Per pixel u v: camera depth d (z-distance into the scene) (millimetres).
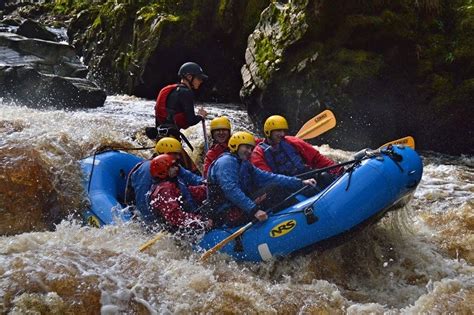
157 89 13117
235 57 12703
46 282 3959
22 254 4258
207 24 12562
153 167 5355
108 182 6223
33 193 5941
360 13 9281
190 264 4609
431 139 9461
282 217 5070
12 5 20375
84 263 4250
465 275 5105
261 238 5059
